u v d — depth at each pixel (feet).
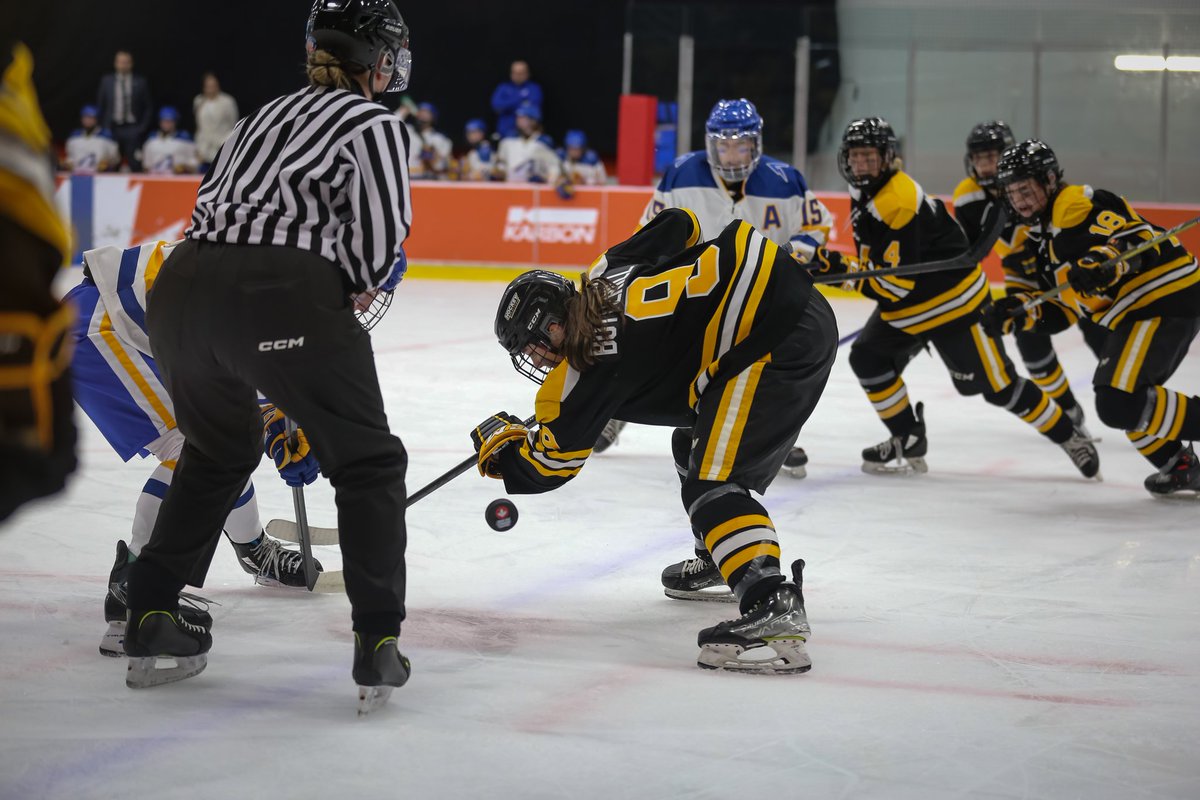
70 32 138.31
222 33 141.69
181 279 20.25
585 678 23.39
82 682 22.63
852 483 41.65
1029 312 42.88
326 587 27.30
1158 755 20.17
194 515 21.85
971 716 21.74
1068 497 39.86
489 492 38.88
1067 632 26.55
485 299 89.56
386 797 18.25
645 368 22.85
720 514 23.41
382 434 20.86
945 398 58.29
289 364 19.86
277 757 19.53
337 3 21.15
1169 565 32.04
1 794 18.07
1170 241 38.75
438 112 142.20
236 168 20.40
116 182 103.14
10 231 12.81
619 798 18.37
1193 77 104.78
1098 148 107.45
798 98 110.01
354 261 20.12
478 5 138.62
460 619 26.94
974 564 31.96
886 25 108.47
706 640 23.75
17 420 12.74
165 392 24.68
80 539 32.32
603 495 39.04
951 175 109.50
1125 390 37.93
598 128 140.05
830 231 42.98
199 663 22.86
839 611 27.94
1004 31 107.45
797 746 20.34
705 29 110.01
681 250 24.95
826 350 23.80
